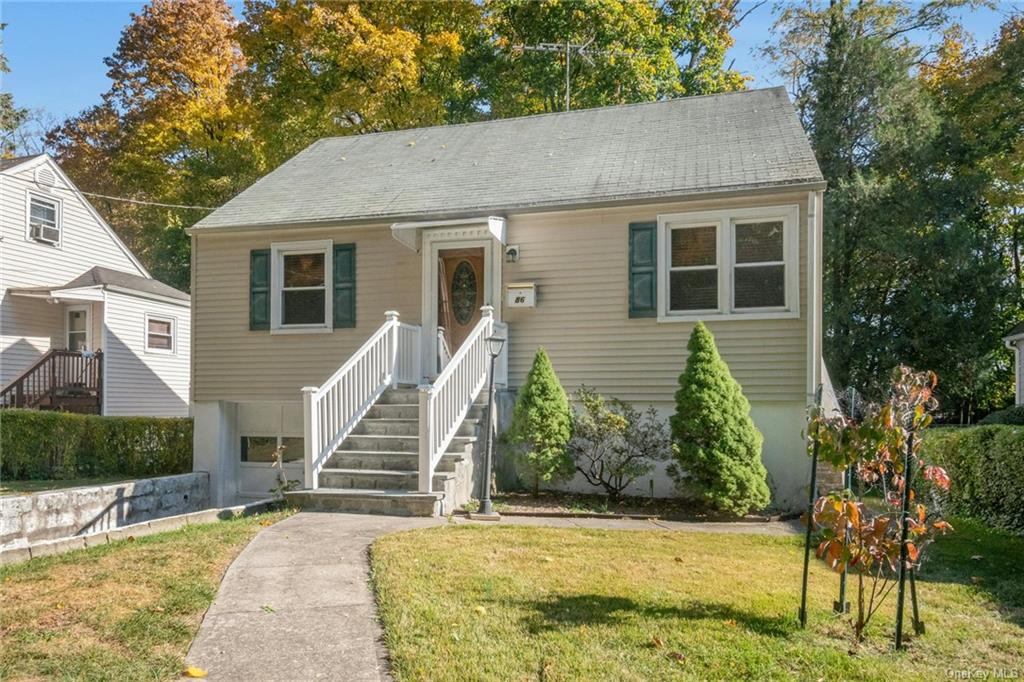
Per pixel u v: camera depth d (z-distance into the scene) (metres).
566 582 5.13
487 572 5.35
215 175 27.52
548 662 3.73
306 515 7.87
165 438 14.20
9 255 17.84
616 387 10.02
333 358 11.47
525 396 9.13
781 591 5.04
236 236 11.98
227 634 4.17
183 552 5.96
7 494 11.48
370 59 21.34
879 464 4.14
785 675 3.60
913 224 18.86
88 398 17.69
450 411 8.77
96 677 3.57
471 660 3.75
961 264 18.31
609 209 10.07
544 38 23.83
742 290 9.55
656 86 23.73
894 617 4.55
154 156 27.95
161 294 20.03
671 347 9.78
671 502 9.10
